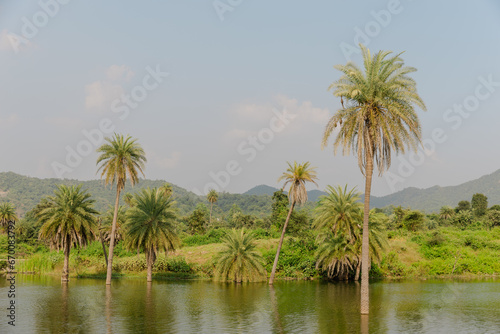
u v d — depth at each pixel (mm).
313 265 73250
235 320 34812
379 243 63656
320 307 41844
